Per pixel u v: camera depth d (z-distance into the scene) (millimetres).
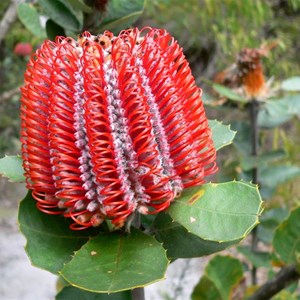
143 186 227
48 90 225
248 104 484
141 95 221
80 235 242
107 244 226
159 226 250
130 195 224
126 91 222
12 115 1320
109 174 224
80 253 221
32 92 227
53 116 220
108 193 222
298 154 972
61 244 239
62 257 235
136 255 219
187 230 228
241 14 1040
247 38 1020
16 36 1017
